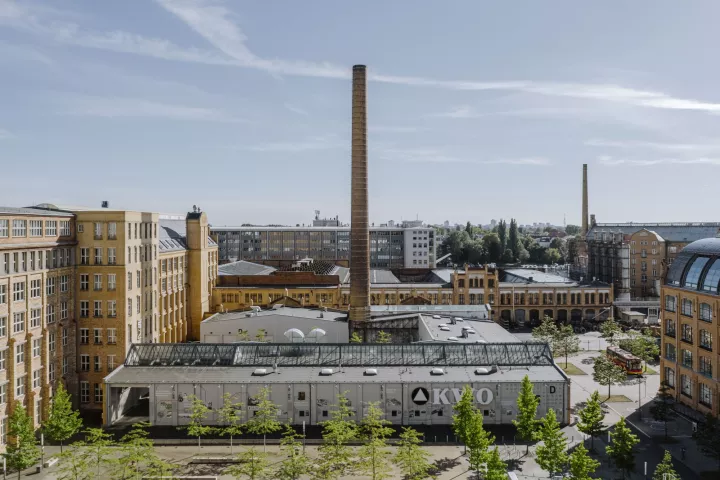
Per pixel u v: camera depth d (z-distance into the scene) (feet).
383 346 268.62
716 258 253.85
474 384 241.76
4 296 213.25
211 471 197.16
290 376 246.88
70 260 265.75
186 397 240.94
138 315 291.58
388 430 191.31
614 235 583.58
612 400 280.31
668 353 282.77
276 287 466.29
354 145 354.74
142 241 298.15
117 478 180.65
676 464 203.41
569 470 192.24
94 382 270.67
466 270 495.41
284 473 178.70
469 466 199.93
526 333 460.14
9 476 195.83
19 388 221.66
